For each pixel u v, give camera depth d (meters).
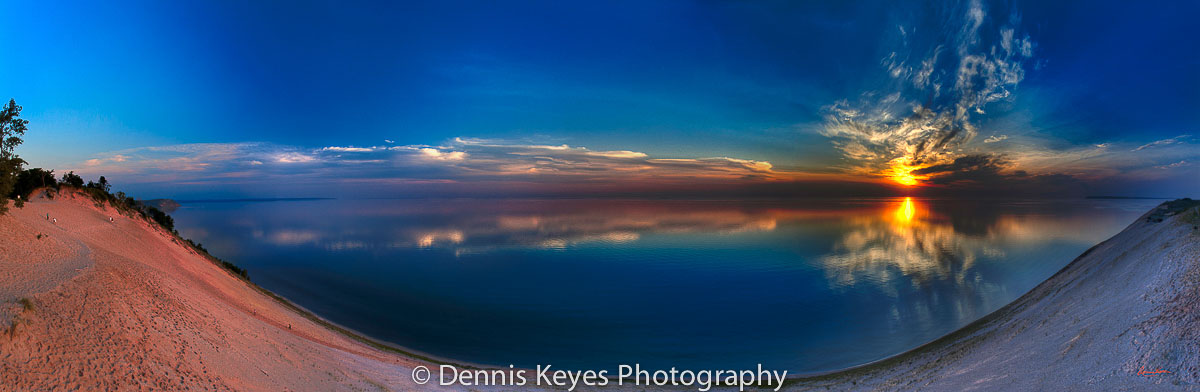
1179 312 15.23
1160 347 14.34
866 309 59.84
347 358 21.73
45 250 20.05
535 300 70.06
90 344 12.45
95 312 14.12
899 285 73.94
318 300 55.12
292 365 18.30
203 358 15.35
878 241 135.88
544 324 53.75
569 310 63.62
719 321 57.34
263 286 58.72
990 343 22.95
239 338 18.78
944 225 173.50
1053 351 18.19
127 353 13.07
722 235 166.62
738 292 77.25
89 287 15.62
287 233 163.50
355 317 47.59
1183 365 13.16
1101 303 20.50
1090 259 31.45
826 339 45.12
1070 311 21.95
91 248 22.53
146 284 19.45
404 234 171.12
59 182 39.34
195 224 189.75
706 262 109.75
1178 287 16.70
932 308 57.31
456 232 186.00
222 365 15.61
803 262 104.88
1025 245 102.12
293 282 69.31
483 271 97.88
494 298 70.69
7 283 14.17
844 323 52.34
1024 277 72.25
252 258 97.62
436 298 67.31
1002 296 61.47
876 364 28.08
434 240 152.88
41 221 26.59
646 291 79.12
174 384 13.03
